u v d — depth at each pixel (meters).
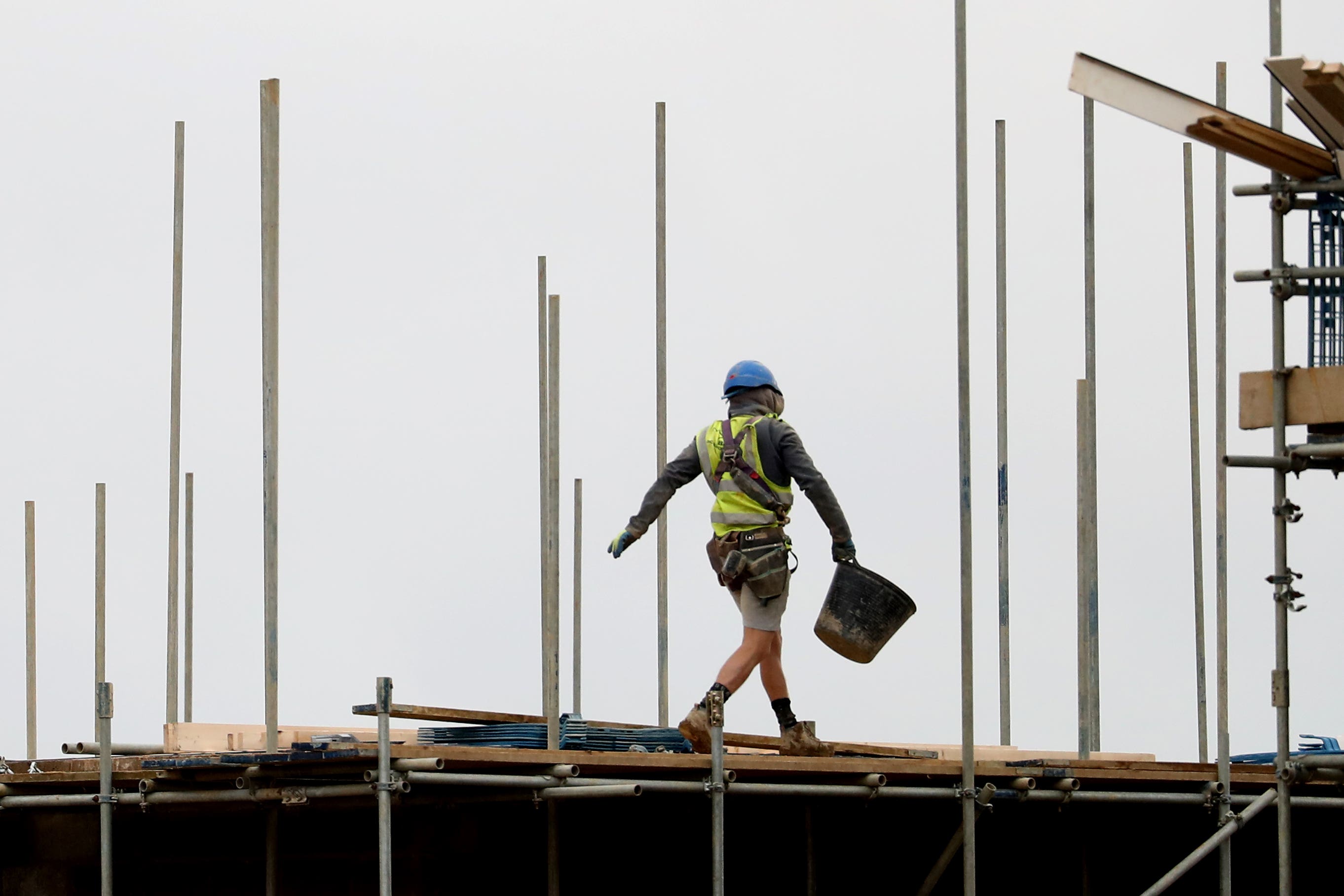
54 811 43.22
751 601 38.47
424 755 34.31
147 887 42.38
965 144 38.81
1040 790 39.88
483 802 38.69
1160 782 41.62
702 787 35.94
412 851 40.56
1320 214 32.66
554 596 40.75
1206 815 46.59
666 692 49.91
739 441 38.84
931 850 45.34
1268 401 32.50
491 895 40.94
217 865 41.94
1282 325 32.19
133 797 37.91
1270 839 48.41
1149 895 41.31
